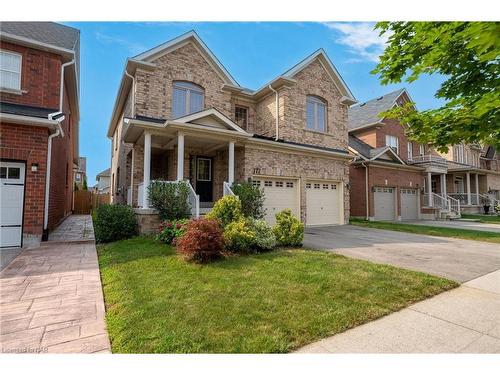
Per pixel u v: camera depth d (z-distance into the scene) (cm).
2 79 883
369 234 1121
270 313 362
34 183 794
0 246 754
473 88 394
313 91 1461
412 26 398
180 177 968
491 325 352
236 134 1063
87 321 346
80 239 867
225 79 1303
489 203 2528
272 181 1288
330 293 430
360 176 1778
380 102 2178
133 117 1102
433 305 412
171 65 1173
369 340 316
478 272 575
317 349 298
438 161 2067
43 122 782
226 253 670
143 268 552
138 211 908
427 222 1728
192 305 381
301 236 805
